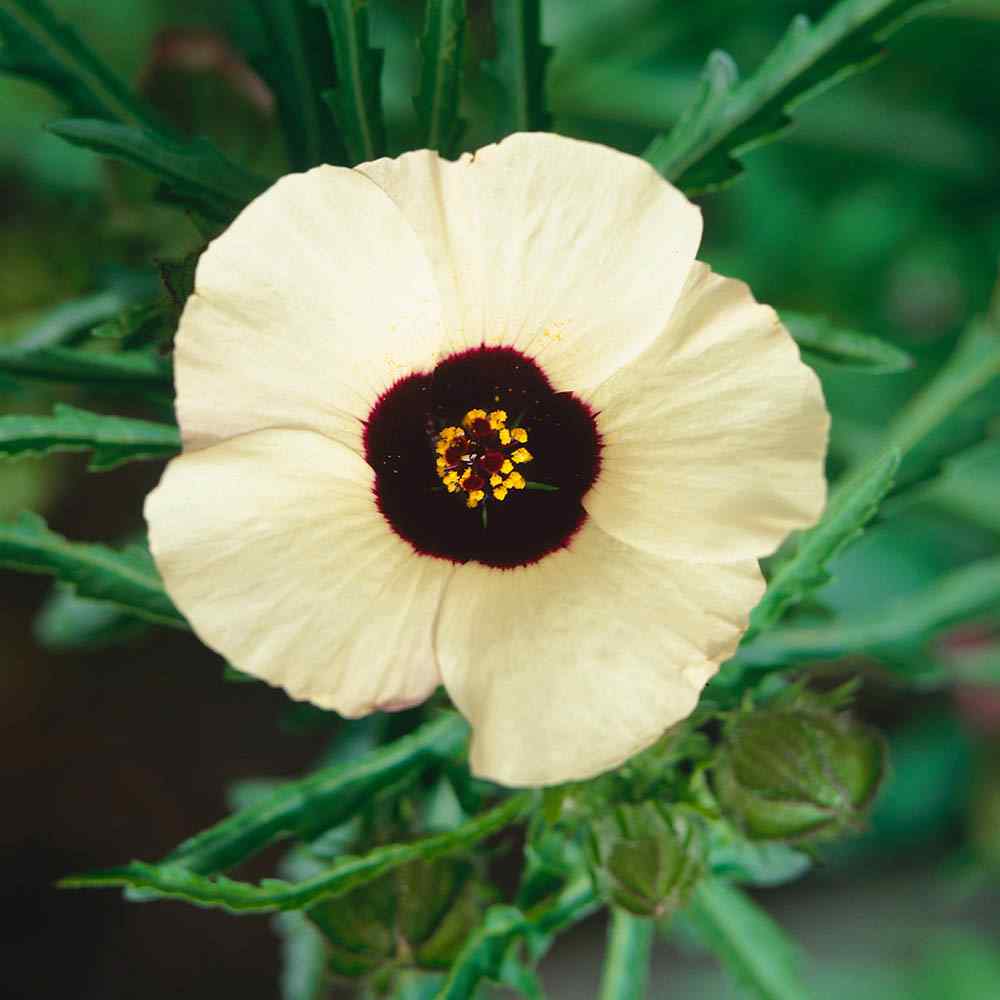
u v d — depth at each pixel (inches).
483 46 10.2
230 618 6.8
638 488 7.1
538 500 7.2
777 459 6.9
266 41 8.0
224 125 9.1
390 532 7.1
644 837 7.9
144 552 8.2
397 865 7.9
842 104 11.4
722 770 8.1
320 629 6.9
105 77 8.4
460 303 7.1
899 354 8.2
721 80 8.2
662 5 11.0
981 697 11.3
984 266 11.6
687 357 7.1
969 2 10.9
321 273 6.9
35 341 9.3
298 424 7.0
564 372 7.2
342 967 8.1
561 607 7.0
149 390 8.3
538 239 7.0
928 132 11.5
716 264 11.7
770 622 8.1
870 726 8.3
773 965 8.8
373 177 6.9
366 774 8.1
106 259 9.7
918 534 11.5
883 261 11.7
